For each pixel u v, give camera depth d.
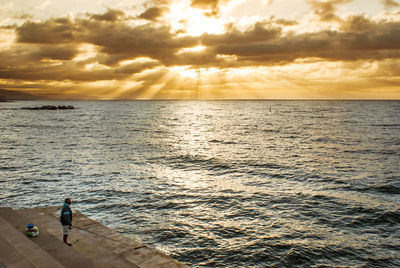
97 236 12.10
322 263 13.07
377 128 73.62
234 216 18.44
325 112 168.62
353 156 37.75
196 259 13.52
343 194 22.36
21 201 20.72
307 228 16.61
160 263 10.09
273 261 13.27
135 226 16.98
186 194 22.69
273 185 25.11
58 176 27.67
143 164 33.81
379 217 17.86
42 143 49.81
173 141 53.91
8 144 48.22
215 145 48.78
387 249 14.20
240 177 27.92
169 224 17.23
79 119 113.62
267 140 54.62
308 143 50.16
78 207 19.83
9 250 9.02
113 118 122.75
